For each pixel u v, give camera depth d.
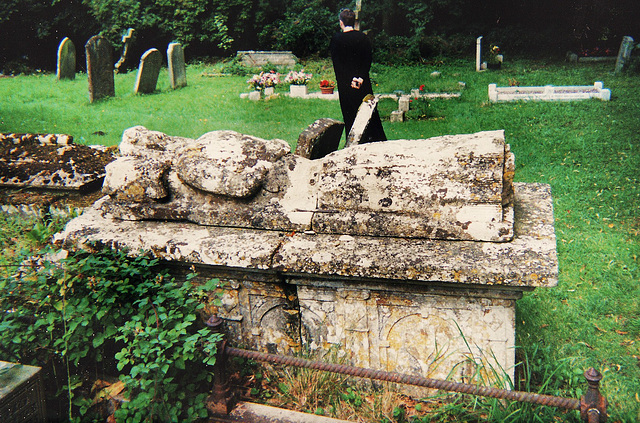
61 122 9.84
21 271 3.55
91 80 11.92
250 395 3.43
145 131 4.20
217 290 3.53
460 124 9.34
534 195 3.83
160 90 13.77
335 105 11.20
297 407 3.32
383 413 3.21
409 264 3.00
